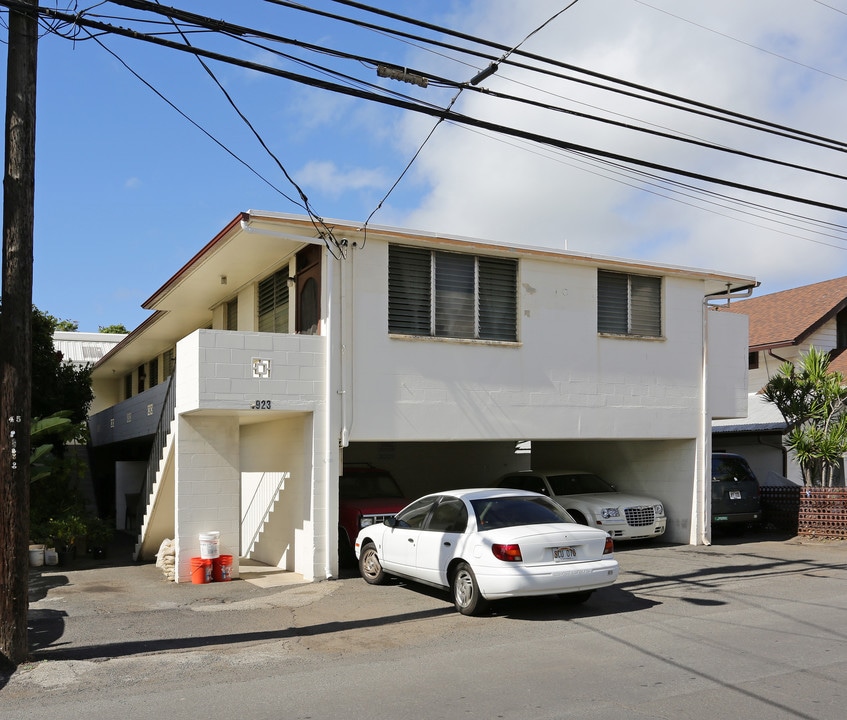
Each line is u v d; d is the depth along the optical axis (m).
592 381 16.22
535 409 15.52
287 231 13.59
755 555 15.22
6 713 6.39
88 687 7.11
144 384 28.72
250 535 16.98
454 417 14.65
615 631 8.85
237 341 13.06
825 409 18.08
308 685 6.97
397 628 9.39
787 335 24.05
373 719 5.97
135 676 7.45
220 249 15.01
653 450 18.30
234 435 14.13
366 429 13.84
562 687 6.68
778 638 8.35
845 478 20.41
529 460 21.17
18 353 8.03
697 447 17.38
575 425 15.94
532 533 9.69
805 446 17.91
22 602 7.97
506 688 6.70
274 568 14.98
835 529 17.39
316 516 13.41
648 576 12.73
